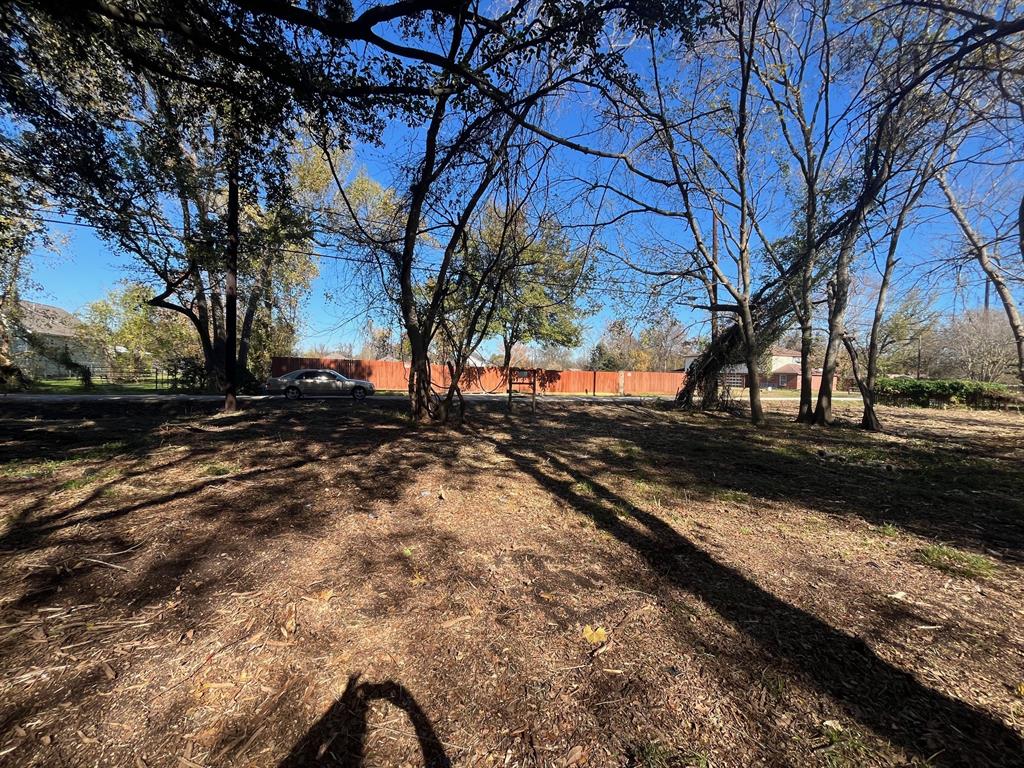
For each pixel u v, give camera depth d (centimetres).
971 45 625
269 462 641
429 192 970
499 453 764
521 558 351
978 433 1263
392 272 1059
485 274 986
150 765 167
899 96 729
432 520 428
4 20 529
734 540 398
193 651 231
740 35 1126
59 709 192
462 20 532
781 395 3450
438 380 2912
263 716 191
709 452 843
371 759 172
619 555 361
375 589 296
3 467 580
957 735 185
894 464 764
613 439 974
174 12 468
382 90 548
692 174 1329
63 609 265
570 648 241
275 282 2238
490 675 220
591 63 631
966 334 3591
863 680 219
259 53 507
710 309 1512
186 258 1116
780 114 1409
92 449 714
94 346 3425
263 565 324
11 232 904
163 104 797
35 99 654
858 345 2284
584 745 181
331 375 2136
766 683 216
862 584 319
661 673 223
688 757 175
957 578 330
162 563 324
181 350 3073
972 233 1272
